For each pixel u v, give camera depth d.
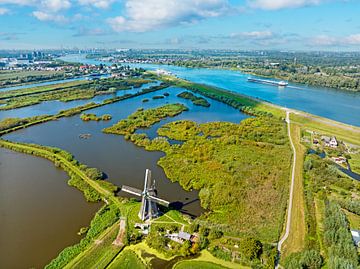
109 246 68.50
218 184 96.75
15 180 102.25
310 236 72.88
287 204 86.88
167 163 114.69
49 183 100.50
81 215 81.88
